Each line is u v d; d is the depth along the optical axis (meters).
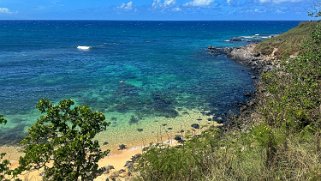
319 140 9.06
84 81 40.72
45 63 55.62
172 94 34.25
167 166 8.55
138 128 24.50
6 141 22.28
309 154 8.32
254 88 36.62
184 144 9.85
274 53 53.84
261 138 9.01
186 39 110.88
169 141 21.02
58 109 9.22
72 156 8.98
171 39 111.50
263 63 50.16
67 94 34.22
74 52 72.50
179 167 8.50
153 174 8.59
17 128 24.56
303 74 14.71
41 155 8.89
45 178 9.20
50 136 9.30
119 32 158.00
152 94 34.19
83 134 9.26
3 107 29.59
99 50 77.00
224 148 9.52
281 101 12.92
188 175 8.32
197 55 65.56
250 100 31.23
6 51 73.00
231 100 31.89
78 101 31.48
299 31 61.53
